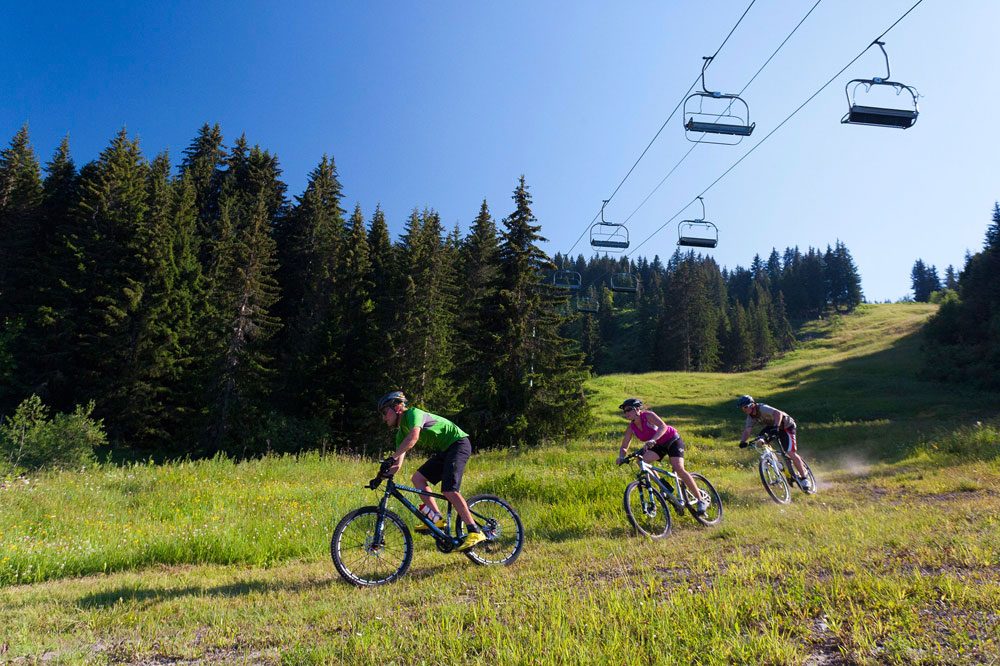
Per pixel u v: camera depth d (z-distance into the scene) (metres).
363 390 38.88
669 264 170.75
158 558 6.61
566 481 10.34
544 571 5.09
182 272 43.31
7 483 9.51
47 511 8.46
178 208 49.03
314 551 7.04
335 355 40.81
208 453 35.75
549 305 31.88
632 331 131.62
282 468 13.91
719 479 12.10
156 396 38.44
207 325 41.12
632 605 3.62
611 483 9.78
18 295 42.59
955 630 2.91
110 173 43.78
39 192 46.75
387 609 4.11
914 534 5.22
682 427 34.28
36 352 37.88
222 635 3.76
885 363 64.19
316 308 48.56
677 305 91.50
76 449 17.33
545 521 8.20
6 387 35.84
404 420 5.33
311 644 3.42
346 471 14.18
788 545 5.29
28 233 44.94
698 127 12.38
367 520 5.29
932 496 8.55
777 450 12.12
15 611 4.35
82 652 3.46
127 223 42.09
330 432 38.12
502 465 15.69
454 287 48.72
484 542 5.60
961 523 5.61
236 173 65.62
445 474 5.33
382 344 39.19
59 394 38.50
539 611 3.66
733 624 3.22
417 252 43.41
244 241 39.34
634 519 6.92
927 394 45.72
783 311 127.38
